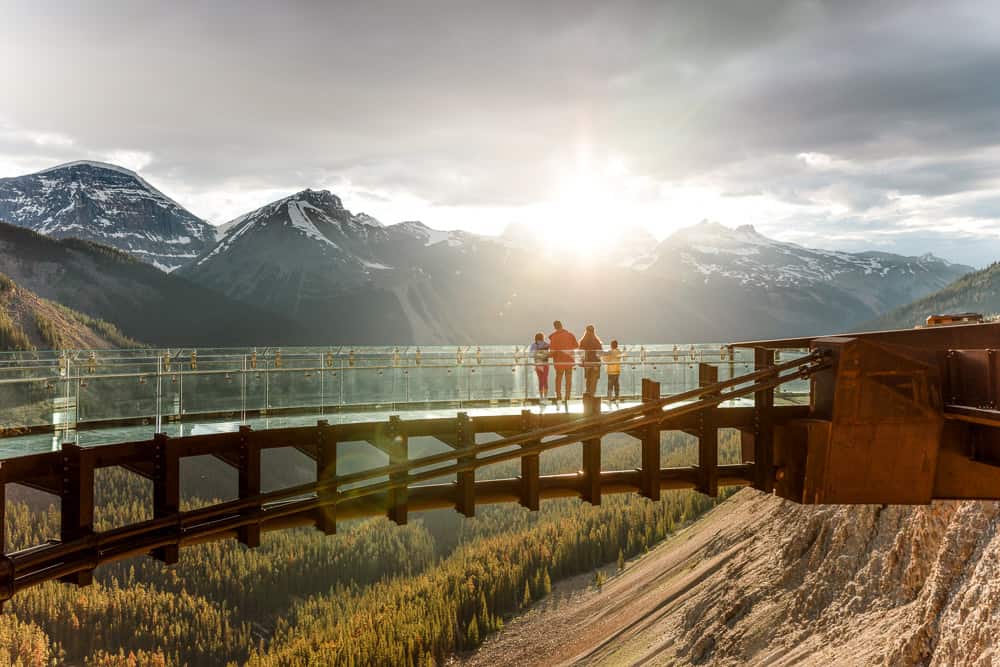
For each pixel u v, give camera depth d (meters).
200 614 184.62
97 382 17.48
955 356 15.48
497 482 18.42
